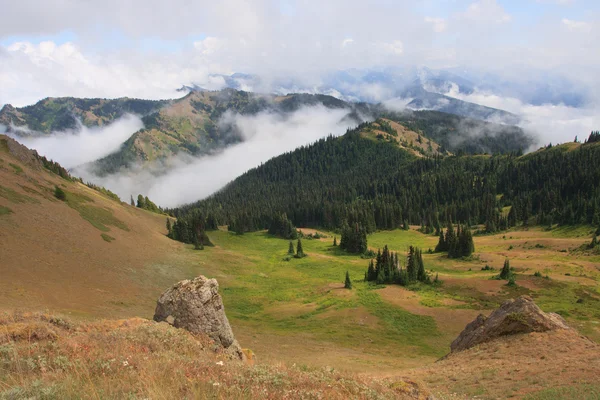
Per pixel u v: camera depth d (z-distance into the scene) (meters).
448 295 75.62
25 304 41.66
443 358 34.78
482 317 35.81
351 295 77.25
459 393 20.59
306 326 62.72
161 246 114.75
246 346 45.22
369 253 142.62
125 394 8.19
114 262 80.19
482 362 26.89
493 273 95.12
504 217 189.75
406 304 70.06
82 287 58.84
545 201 187.88
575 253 113.31
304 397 10.85
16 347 11.36
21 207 82.00
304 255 135.88
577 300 67.62
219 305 20.36
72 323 15.90
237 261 120.00
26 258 60.22
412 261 88.31
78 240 81.44
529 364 24.11
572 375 20.50
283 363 16.92
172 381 9.70
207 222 185.88
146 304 61.88
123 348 13.12
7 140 115.69
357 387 13.09
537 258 111.00
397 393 14.81
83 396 8.00
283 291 89.06
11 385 8.46
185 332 17.84
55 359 10.48
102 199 135.62
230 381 10.93
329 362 39.28
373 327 60.84
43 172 119.50
